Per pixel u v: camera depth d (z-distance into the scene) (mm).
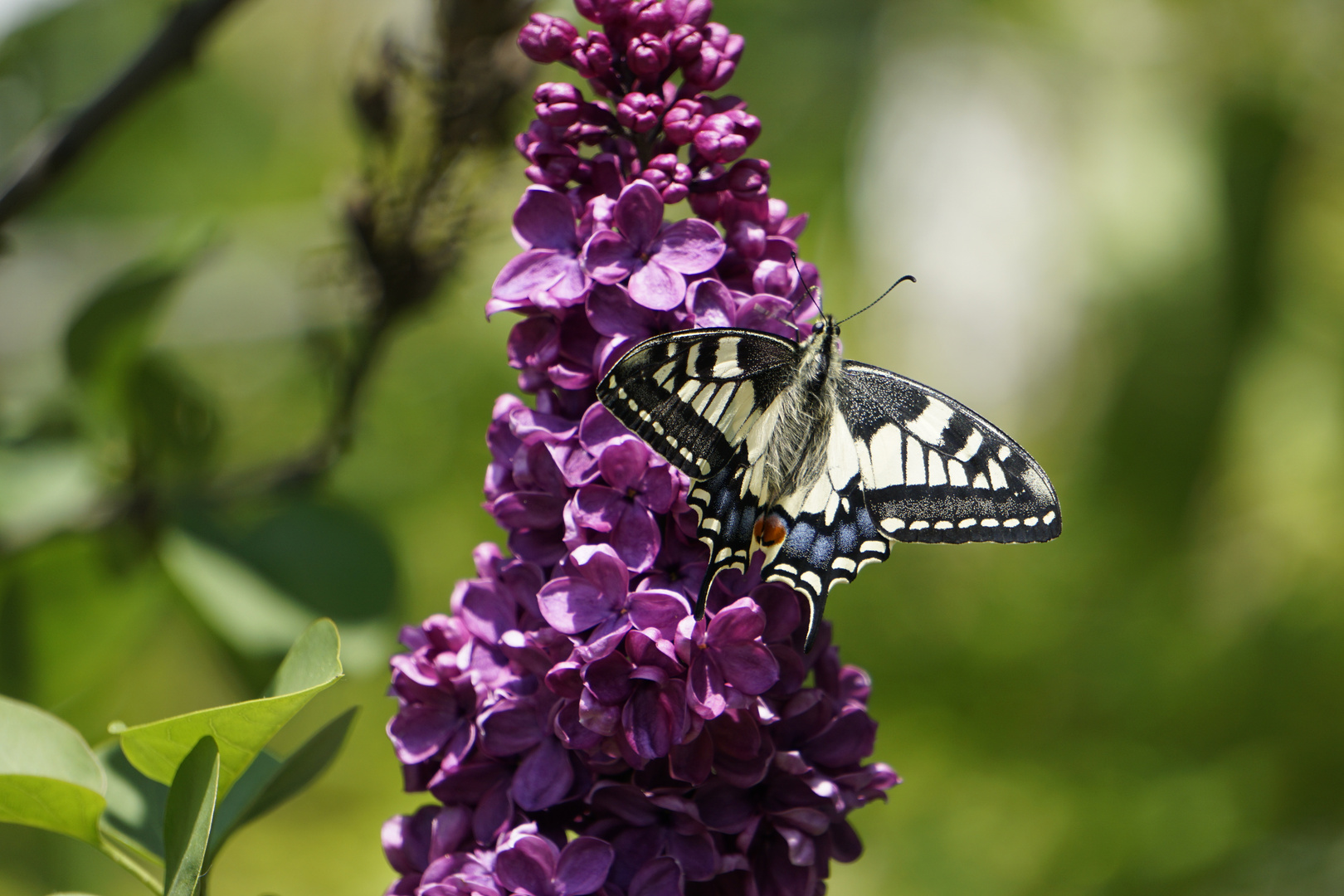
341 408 962
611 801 817
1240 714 1360
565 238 829
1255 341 1145
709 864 816
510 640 823
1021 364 1332
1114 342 1170
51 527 957
